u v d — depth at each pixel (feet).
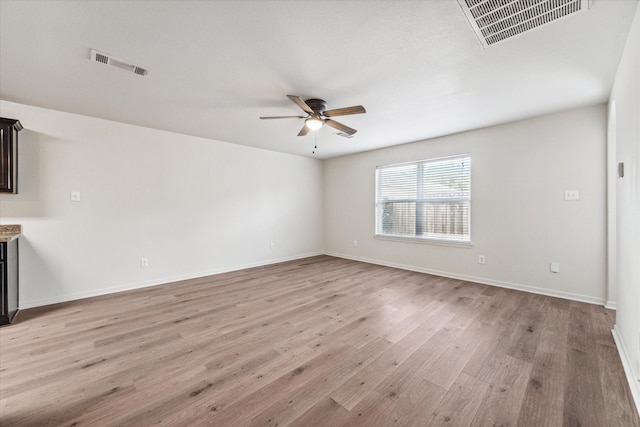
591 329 8.26
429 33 6.10
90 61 7.22
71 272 11.14
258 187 17.49
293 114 11.19
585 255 10.66
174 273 13.96
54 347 7.30
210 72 7.80
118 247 12.28
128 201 12.55
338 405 5.17
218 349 7.20
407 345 7.39
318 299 11.10
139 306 10.37
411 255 16.19
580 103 10.15
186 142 14.34
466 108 10.57
